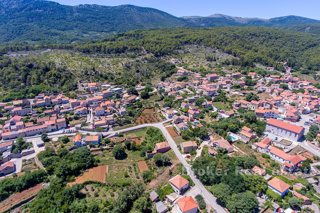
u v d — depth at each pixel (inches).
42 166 4503.0
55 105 7337.6
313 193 3656.5
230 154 4596.5
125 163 4574.3
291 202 3280.0
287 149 4756.4
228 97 7647.6
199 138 5221.5
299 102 7037.4
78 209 3275.1
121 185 3890.3
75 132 5797.2
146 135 5625.0
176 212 3257.9
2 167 4365.2
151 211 3302.2
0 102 7298.2
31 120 6318.9
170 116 6407.5
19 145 5177.2
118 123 6087.6
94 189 3846.0
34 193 3838.6
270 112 6195.9
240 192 3376.0
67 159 4532.5
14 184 3905.0
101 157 4795.8
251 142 4970.5
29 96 7721.5
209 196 3577.8
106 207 3390.7
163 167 4340.6
